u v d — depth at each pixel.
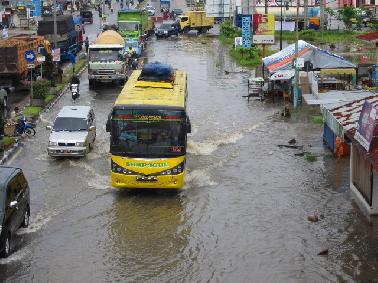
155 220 22.62
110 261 19.31
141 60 62.59
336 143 29.48
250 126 35.97
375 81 42.88
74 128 30.75
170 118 24.61
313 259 19.33
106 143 32.66
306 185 26.09
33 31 83.69
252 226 21.97
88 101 44.19
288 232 21.39
